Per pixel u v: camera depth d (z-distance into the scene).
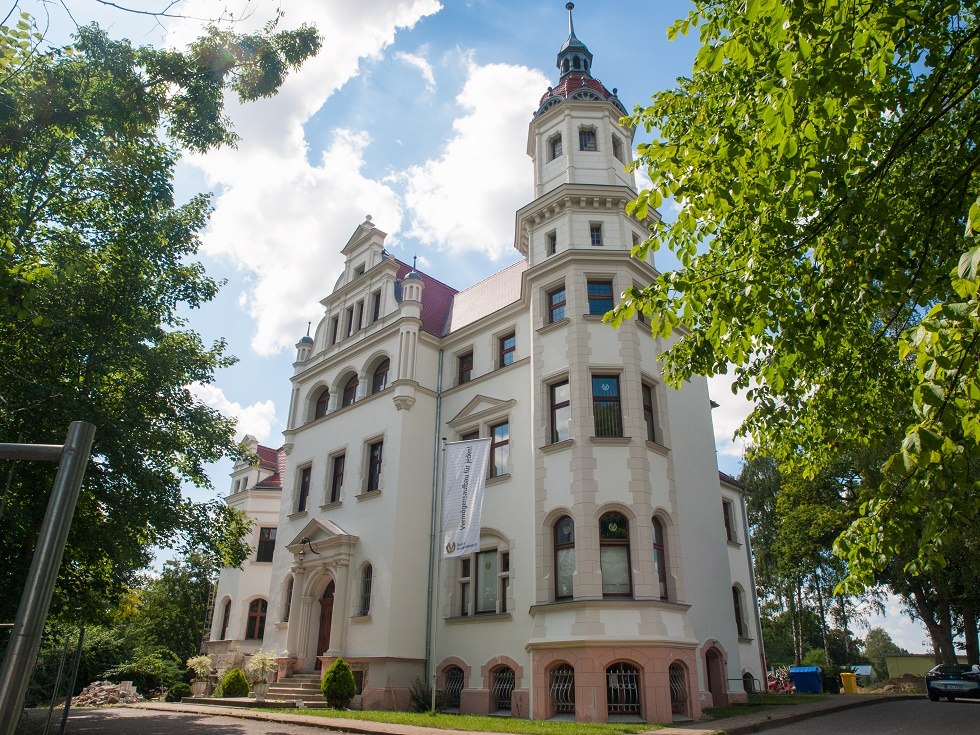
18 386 13.27
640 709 16.06
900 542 6.52
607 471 18.69
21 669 4.82
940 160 7.92
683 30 7.30
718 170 7.57
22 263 11.23
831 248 7.93
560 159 24.73
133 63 12.23
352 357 28.53
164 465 17.11
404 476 23.75
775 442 10.52
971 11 7.27
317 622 25.20
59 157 13.72
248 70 12.96
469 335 25.81
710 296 7.96
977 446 4.75
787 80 5.92
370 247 30.34
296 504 28.55
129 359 15.80
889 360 9.09
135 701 26.88
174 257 17.27
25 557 14.06
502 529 21.11
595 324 20.70
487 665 19.91
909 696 23.94
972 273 4.22
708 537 22.91
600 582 17.48
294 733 14.66
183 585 44.84
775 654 63.09
